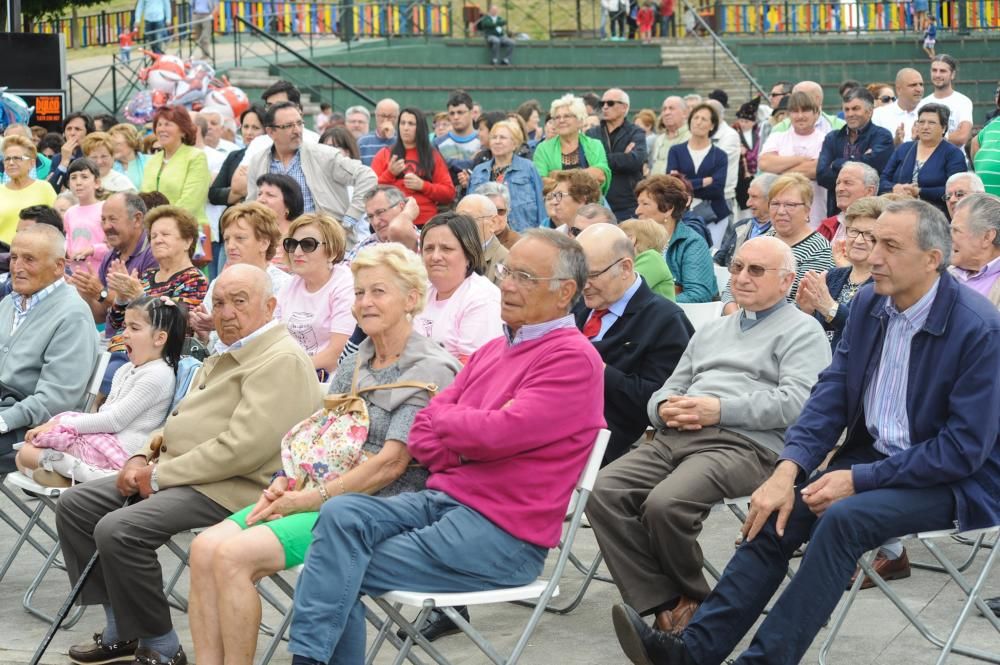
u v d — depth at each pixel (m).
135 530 5.13
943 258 4.71
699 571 5.20
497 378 4.71
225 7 23.19
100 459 5.81
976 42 24.44
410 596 4.36
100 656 5.43
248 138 12.20
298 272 6.79
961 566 6.19
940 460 4.55
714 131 11.47
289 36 23.34
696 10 26.47
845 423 4.99
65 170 12.70
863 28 25.56
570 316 4.71
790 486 4.79
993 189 9.30
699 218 9.36
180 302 7.24
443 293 6.33
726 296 7.72
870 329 4.91
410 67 22.44
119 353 6.83
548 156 11.01
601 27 25.33
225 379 5.38
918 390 4.73
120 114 19.81
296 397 5.27
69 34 26.59
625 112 11.52
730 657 5.23
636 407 5.87
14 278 6.52
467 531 4.48
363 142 12.97
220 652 4.64
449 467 4.67
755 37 25.69
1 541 7.25
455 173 11.67
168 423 5.43
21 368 6.43
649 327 5.92
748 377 5.52
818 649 5.21
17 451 6.26
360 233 9.66
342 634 4.55
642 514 5.16
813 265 7.50
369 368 5.04
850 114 10.32
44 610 6.10
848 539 4.55
